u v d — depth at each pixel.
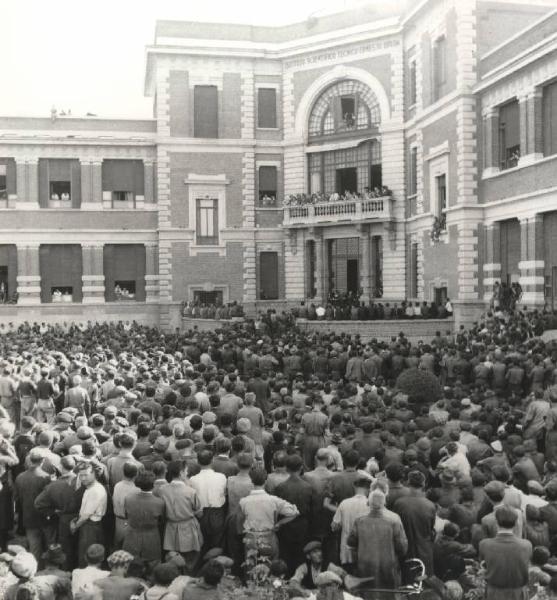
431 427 14.04
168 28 49.91
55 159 50.59
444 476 10.07
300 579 9.16
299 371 24.39
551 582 7.22
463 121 38.09
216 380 17.78
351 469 10.20
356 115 49.81
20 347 29.78
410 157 46.94
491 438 13.09
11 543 12.00
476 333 29.41
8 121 49.56
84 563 9.87
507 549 7.76
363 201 47.59
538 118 33.38
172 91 50.25
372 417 13.23
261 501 9.49
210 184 50.72
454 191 39.44
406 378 18.94
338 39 48.91
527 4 38.72
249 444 11.77
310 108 51.00
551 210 32.44
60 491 10.23
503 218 36.28
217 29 50.56
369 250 48.38
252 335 30.52
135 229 51.16
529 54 32.53
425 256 43.81
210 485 10.20
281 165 51.88
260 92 51.59
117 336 34.94
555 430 14.84
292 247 51.16
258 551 8.95
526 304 33.97
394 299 47.38
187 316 46.84
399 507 9.07
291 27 51.44
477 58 38.22
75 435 12.16
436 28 41.66
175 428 11.57
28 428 13.45
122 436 10.78
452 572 8.62
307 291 50.97
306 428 13.88
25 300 50.09
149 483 9.49
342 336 29.36
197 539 9.77
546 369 19.61
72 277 51.31
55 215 50.41
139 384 17.16
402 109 47.50
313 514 9.99
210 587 7.38
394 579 8.52
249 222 51.09
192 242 50.62
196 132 50.81
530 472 11.30
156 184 51.28
